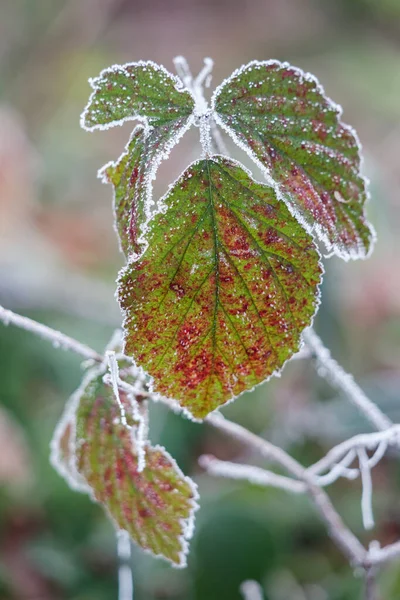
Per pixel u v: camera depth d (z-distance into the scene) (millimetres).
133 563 496
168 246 262
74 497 560
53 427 601
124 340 265
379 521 522
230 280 264
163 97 267
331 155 272
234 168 262
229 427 324
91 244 886
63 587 518
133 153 268
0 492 560
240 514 440
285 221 264
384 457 551
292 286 266
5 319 291
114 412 294
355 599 462
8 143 836
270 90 270
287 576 478
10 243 749
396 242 798
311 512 515
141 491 296
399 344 711
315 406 558
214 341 267
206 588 429
